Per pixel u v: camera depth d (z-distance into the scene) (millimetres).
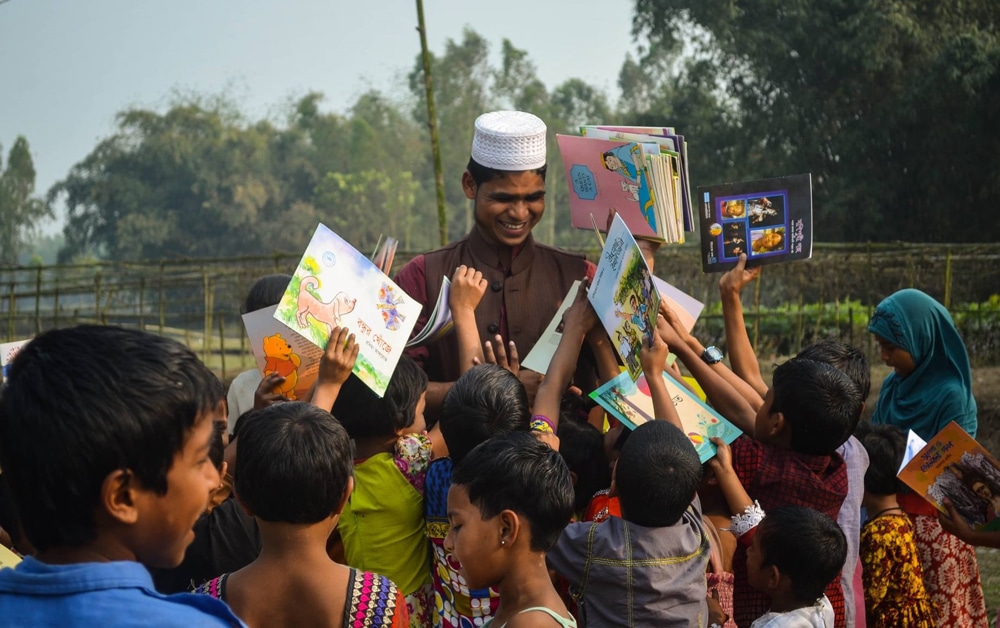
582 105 52719
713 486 3188
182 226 48000
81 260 46000
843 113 23297
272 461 2074
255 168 48938
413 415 2934
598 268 3176
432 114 11227
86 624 1229
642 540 2555
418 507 2836
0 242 60281
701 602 2598
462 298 3344
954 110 21688
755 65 23453
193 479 1375
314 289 2713
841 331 15414
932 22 22469
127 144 48375
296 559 2123
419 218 48656
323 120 52188
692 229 3486
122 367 1300
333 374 2691
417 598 2803
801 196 3443
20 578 1270
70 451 1261
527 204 3480
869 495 3439
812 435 2936
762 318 16328
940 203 22562
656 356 2789
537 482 2152
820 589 2705
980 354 13969
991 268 15117
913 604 3260
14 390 1302
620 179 3416
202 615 1295
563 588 2965
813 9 22766
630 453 2582
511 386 2758
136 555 1357
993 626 4961
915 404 4629
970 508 3182
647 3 24609
